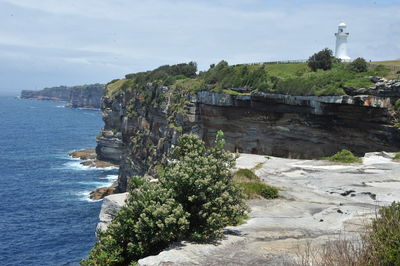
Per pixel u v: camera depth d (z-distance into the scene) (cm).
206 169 1047
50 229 4734
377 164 2302
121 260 991
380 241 772
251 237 1055
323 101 4538
